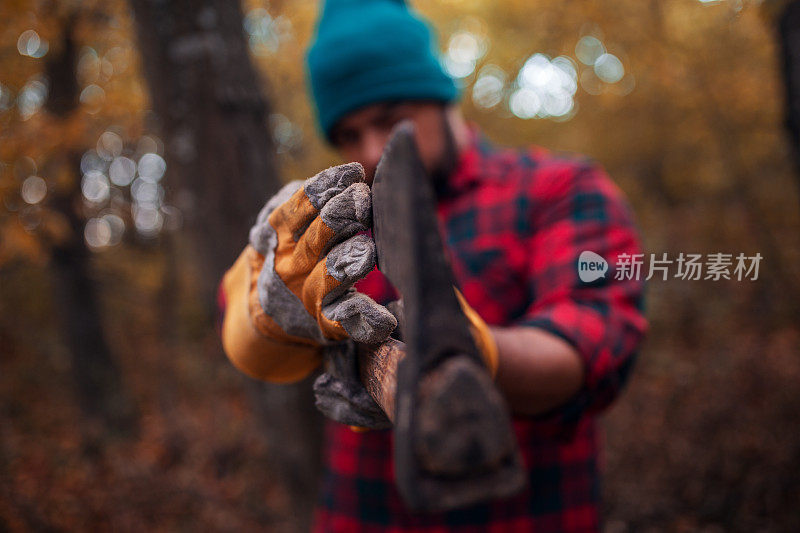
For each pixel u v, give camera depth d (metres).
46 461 5.27
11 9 3.04
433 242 0.35
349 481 1.18
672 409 4.62
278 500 4.45
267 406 1.99
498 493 0.35
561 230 1.02
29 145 3.13
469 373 0.33
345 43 1.12
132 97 3.81
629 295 0.94
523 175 1.12
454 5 6.86
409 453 0.34
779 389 4.35
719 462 3.68
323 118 1.22
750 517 3.19
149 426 6.09
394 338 0.50
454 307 0.35
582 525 1.09
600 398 0.88
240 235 1.80
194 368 7.41
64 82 4.27
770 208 5.18
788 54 2.04
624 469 3.97
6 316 8.08
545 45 4.68
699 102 4.94
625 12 3.99
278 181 1.92
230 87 1.80
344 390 0.53
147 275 6.63
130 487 4.71
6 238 3.14
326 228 0.46
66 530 4.21
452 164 1.16
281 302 0.54
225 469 4.98
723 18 3.72
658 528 3.31
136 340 8.22
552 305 0.94
